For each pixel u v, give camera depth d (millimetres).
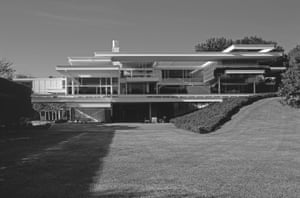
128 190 9016
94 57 63875
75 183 9852
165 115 56688
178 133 28141
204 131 27812
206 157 14531
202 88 63906
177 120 37906
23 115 37438
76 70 57938
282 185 9422
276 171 11359
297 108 34250
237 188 9125
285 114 32656
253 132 26125
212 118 31438
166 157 14594
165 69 64312
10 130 31062
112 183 9820
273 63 65000
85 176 10789
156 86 61625
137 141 21531
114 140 22281
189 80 64125
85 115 54656
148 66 62031
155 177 10578
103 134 27500
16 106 35125
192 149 17328
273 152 15859
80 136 25781
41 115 57031
